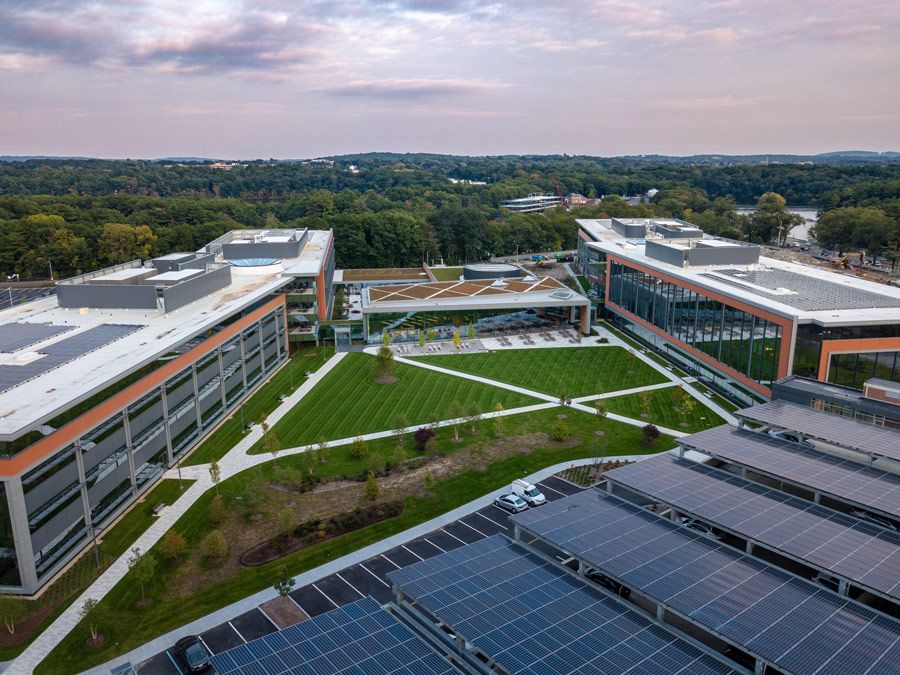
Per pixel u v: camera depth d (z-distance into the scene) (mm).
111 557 50906
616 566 37406
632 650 31609
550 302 114938
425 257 188250
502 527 54969
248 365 87500
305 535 53500
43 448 47438
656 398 85500
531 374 95188
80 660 40000
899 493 44438
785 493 46125
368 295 117812
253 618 43625
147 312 79625
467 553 41000
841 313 74875
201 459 68188
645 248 120562
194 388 71500
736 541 42938
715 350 89312
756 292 85625
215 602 45375
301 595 46031
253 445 71500
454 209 194500
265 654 32188
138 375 60719
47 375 56688
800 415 57031
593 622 33781
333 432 74750
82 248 170500
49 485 48406
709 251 106188
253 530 54625
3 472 44219
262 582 47594
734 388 86000
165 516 56969
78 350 63938
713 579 36281
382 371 92500
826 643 30891
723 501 44688
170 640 41625
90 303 80750
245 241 124375
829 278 96188
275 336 98062
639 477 48344
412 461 67062
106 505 55812
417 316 112562
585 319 116375
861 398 57250
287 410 81562
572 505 45625
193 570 49156
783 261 113250
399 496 60031
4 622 42250
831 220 184375
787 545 38781
